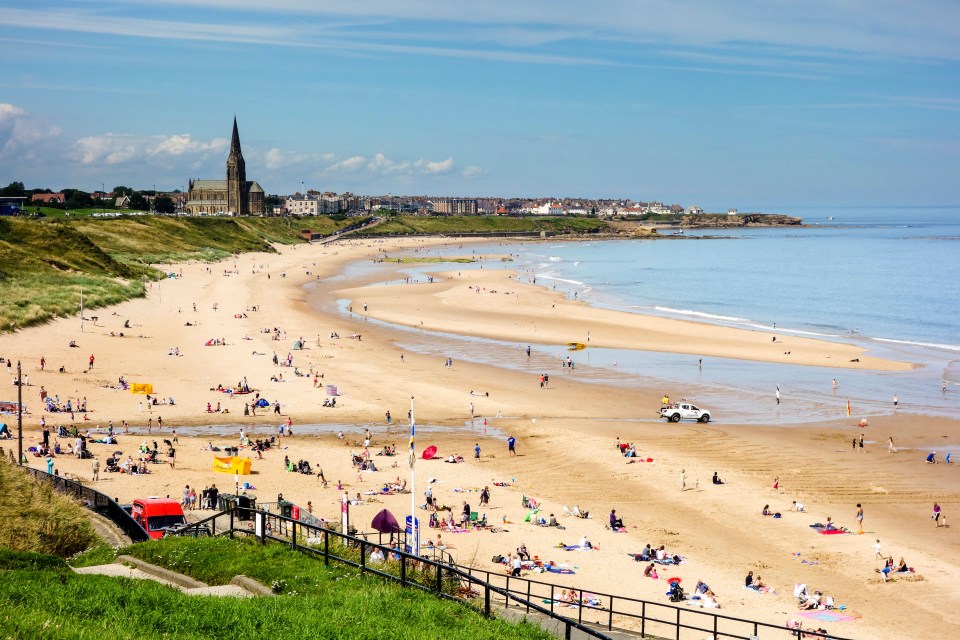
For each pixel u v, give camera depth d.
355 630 17.92
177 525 36.75
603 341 110.81
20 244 141.12
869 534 45.50
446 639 17.83
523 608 29.20
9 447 57.25
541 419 71.12
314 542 30.95
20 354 87.31
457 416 72.00
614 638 29.39
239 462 53.44
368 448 61.78
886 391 82.94
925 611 36.06
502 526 46.06
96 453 57.19
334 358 96.38
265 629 17.80
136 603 18.62
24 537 31.06
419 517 46.88
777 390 80.50
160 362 89.88
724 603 36.50
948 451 61.75
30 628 16.11
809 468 57.44
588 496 51.56
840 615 35.44
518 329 120.19
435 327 121.50
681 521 47.38
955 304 156.12
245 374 86.00
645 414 73.56
